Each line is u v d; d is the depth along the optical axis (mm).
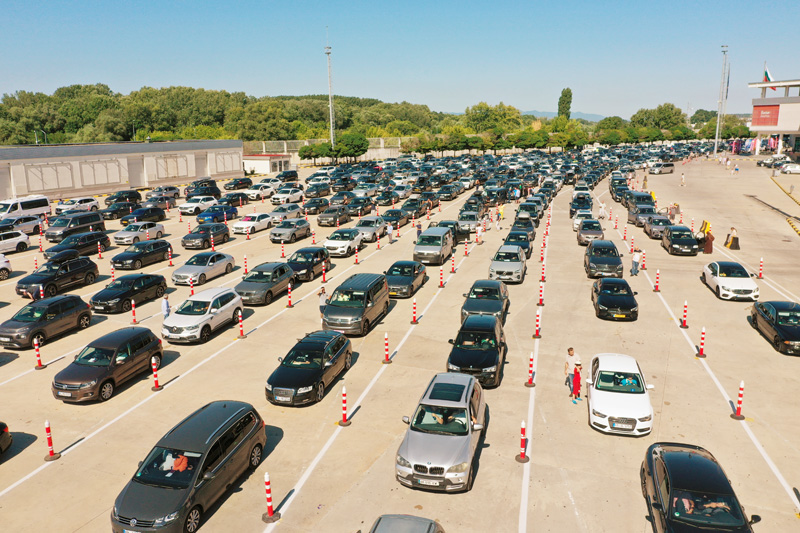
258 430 13883
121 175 66562
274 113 147000
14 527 11766
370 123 190750
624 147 166875
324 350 17891
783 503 12195
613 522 11594
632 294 24594
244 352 21141
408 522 9516
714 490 10625
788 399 16953
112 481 13383
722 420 15742
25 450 14750
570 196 66000
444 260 34625
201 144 76875
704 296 27312
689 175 86812
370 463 13859
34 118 122625
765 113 96312
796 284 29422
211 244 37969
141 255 33281
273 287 27250
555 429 15344
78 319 23562
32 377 19203
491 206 55844
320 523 11648
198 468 11656
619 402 15172
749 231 43844
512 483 12938
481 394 15391
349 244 36094
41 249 37875
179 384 18500
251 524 11641
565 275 31297
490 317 19984
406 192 61500
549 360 19938
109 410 16812
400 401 17094
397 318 24734
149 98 162125
